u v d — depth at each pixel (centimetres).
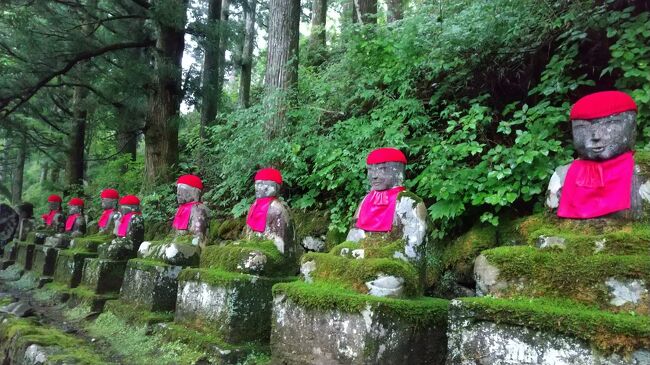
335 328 340
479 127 527
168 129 1062
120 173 1312
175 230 633
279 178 515
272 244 487
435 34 601
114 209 884
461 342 286
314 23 1307
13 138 1368
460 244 477
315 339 352
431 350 347
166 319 546
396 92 642
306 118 680
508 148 471
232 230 727
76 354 445
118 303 628
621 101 296
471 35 552
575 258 276
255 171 723
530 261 288
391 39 629
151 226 910
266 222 498
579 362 246
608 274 261
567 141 451
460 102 581
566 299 271
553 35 517
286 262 484
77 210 1041
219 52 1221
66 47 986
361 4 984
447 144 503
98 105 1203
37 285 909
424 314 343
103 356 490
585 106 304
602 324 242
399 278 345
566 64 475
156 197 905
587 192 301
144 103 1107
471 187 460
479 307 280
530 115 477
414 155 573
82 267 796
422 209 378
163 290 567
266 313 459
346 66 734
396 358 327
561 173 325
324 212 646
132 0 1014
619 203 288
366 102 675
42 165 2175
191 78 1147
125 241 721
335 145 615
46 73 995
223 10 1514
